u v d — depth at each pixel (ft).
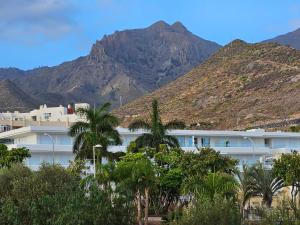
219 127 655.35
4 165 251.80
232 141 355.77
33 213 141.90
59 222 137.80
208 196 168.25
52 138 296.30
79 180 172.24
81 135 242.99
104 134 242.99
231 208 134.51
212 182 175.32
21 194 155.43
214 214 131.23
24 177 166.71
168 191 235.81
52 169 163.63
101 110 244.01
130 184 193.06
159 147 249.75
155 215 239.30
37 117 523.70
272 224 133.80
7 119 457.68
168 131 293.43
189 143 340.39
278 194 224.12
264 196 202.18
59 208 142.51
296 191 219.82
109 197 150.41
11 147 289.94
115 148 310.04
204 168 223.51
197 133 343.05
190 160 226.79
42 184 156.56
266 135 365.61
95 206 142.92
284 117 633.20
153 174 201.26
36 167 281.74
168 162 237.04
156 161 239.30
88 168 253.24
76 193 145.18
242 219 142.82
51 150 295.89
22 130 314.55
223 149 331.36
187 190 186.70
